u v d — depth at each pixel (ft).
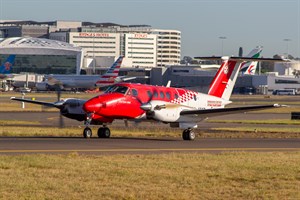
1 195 184.65
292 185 209.77
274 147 330.34
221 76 399.65
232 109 368.27
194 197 190.49
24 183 200.44
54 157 254.27
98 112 353.92
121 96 358.43
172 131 446.19
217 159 263.49
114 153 280.31
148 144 328.90
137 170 229.04
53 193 189.26
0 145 303.89
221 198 190.19
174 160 256.52
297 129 511.40
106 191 193.36
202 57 400.88
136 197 188.14
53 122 552.82
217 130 479.82
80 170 225.56
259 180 218.38
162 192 194.39
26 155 258.57
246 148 321.32
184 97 377.91
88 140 344.90
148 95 366.84
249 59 398.21
